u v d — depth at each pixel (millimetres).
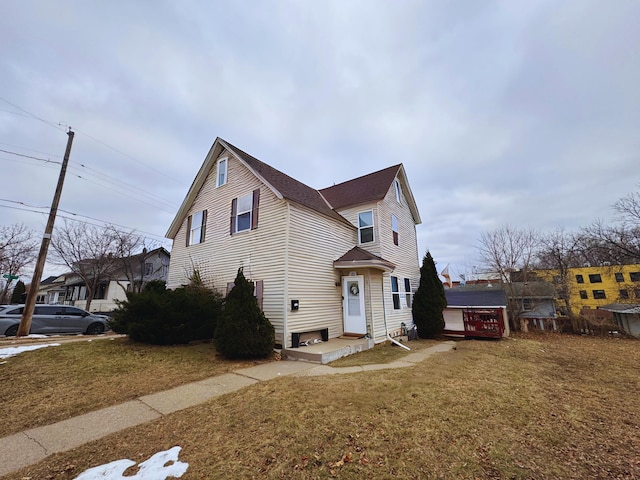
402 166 15250
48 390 5156
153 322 8688
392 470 2686
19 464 2906
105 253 23391
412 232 17469
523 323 15602
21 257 22906
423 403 4324
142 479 2574
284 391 4961
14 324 11820
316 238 10609
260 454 2992
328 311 10594
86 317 13711
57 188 12188
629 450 3080
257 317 8016
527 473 2650
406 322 14117
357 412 3990
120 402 4637
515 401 4508
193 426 3729
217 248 11930
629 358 8586
